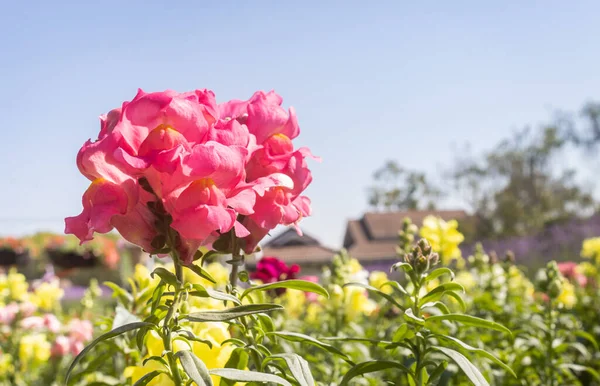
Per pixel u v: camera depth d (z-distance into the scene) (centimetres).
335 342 319
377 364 161
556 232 2058
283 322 378
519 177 3981
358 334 365
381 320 371
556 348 289
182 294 137
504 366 151
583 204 3809
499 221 3831
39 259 1188
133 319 184
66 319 597
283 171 156
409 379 172
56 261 1154
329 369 291
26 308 477
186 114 131
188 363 126
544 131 4006
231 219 130
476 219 3850
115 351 220
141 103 129
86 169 130
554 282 300
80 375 219
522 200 3959
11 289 556
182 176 128
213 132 135
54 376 457
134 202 130
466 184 4112
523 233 3672
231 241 159
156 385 138
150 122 130
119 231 135
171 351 133
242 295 156
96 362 220
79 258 1149
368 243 3797
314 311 478
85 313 574
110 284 233
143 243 136
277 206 153
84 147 131
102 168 129
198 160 127
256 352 159
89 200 132
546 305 304
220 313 138
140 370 142
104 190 130
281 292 409
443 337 164
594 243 660
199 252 141
